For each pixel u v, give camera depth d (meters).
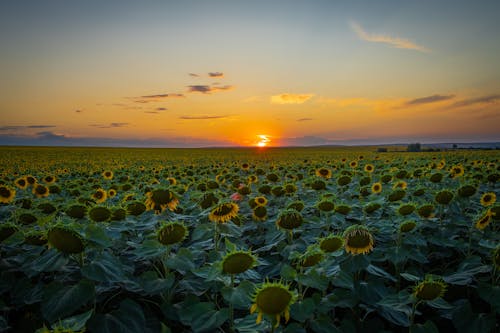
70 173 20.39
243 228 6.10
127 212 5.14
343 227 5.70
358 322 3.61
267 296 2.34
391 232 4.90
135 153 67.00
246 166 16.80
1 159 44.38
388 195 7.05
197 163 34.34
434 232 5.57
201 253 4.26
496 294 3.29
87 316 2.29
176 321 3.59
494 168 11.92
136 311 3.08
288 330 2.96
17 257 4.05
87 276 2.94
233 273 2.98
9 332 3.45
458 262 5.06
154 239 3.91
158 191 4.55
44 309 2.84
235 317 3.75
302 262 3.31
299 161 34.53
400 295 3.11
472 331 3.23
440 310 3.69
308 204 6.96
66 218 4.37
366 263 3.46
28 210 5.82
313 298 3.41
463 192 5.75
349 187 10.09
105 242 3.14
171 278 3.42
